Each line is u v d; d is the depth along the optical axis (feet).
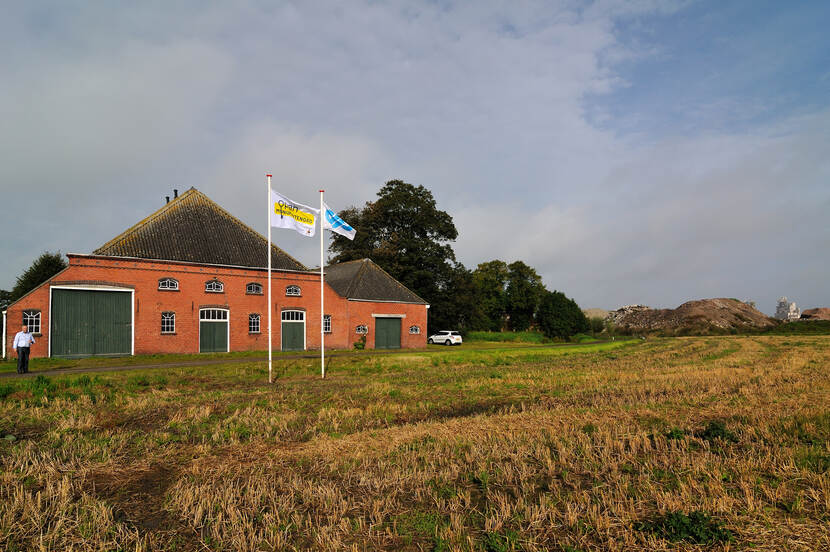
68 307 90.38
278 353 102.73
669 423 32.07
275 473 23.58
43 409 39.55
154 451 27.63
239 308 109.81
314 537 16.92
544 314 232.94
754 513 17.52
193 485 21.62
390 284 151.23
